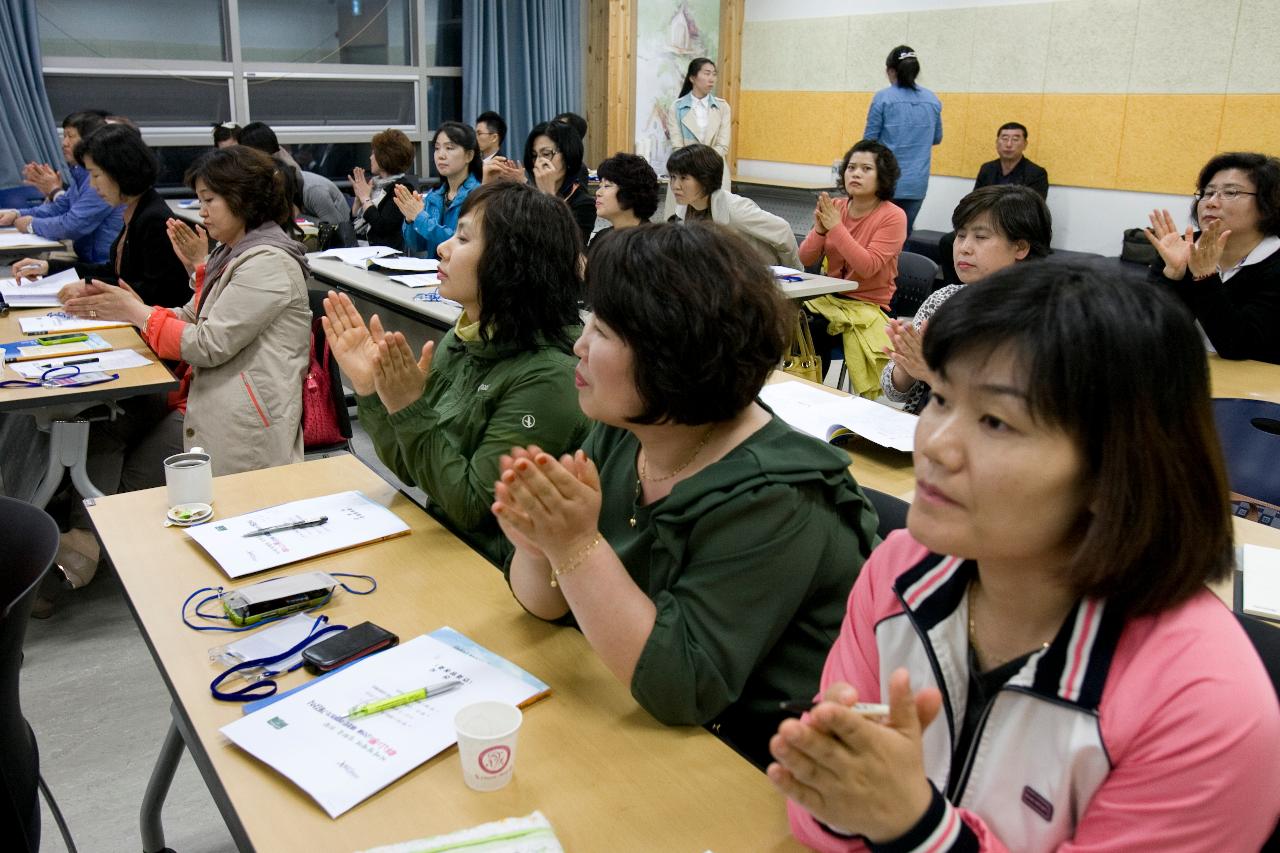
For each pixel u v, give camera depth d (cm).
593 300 118
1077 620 78
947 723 87
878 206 420
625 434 143
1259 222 298
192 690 126
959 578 87
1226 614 76
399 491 192
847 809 74
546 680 128
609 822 103
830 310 406
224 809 108
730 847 99
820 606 123
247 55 659
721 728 131
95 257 475
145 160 347
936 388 76
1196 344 70
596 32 759
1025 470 71
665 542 121
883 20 740
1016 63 663
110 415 291
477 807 104
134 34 622
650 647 112
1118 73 611
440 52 733
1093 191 639
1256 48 548
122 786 213
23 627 135
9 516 155
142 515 180
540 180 481
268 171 281
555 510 110
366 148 720
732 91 855
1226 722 71
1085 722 76
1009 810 82
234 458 278
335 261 446
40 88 582
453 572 159
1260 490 195
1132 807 74
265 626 141
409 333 416
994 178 660
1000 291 72
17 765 140
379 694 122
